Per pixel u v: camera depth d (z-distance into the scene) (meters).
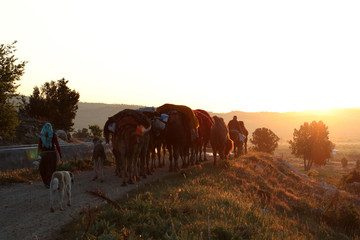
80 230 6.84
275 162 24.14
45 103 38.31
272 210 12.07
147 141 12.88
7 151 15.42
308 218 13.23
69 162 15.78
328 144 88.38
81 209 8.45
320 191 20.42
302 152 88.94
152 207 8.17
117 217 7.32
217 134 16.28
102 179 12.22
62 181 8.55
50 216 8.02
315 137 87.75
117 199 9.27
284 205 13.89
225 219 7.70
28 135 28.16
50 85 41.16
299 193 17.56
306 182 21.98
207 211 8.29
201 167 15.43
